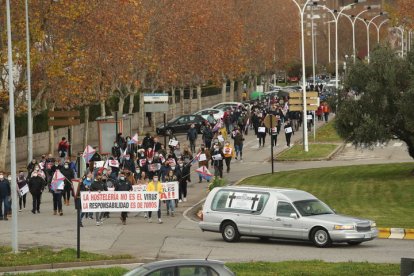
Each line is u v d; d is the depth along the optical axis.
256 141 95.75
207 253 38.69
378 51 63.25
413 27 140.75
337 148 86.00
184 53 117.69
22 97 79.50
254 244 41.31
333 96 64.38
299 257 37.00
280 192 41.22
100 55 89.69
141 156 65.12
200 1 124.12
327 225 39.56
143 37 101.06
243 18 159.62
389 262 35.19
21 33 72.75
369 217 47.59
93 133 111.31
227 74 142.88
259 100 133.00
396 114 62.06
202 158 65.44
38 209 53.88
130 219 51.06
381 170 67.62
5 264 35.62
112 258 37.09
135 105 128.62
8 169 80.12
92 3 79.94
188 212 53.50
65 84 80.56
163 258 37.56
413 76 60.53
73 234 45.19
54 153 94.88
